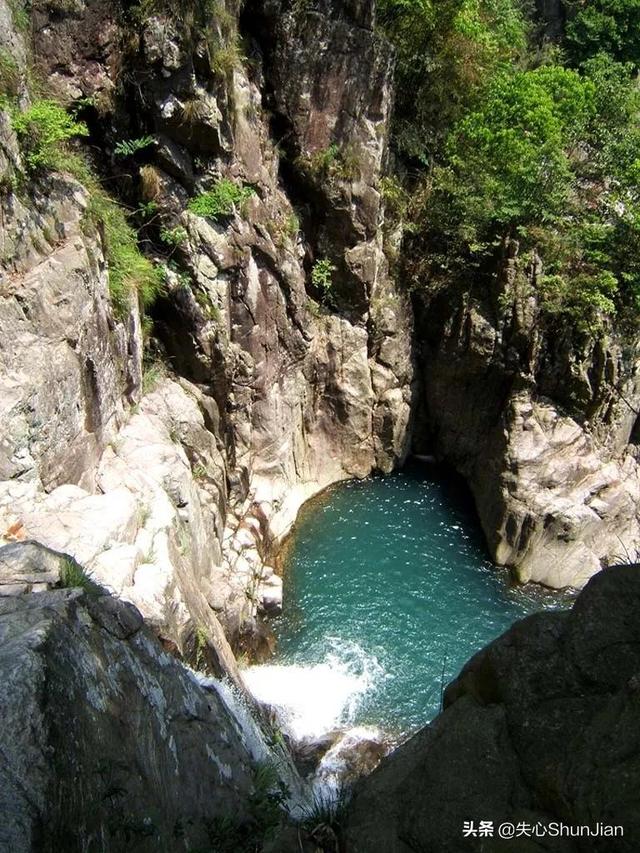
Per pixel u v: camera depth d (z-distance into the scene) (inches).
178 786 311.3
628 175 958.4
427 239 1052.5
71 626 271.3
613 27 1359.5
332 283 987.3
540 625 240.2
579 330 943.0
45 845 203.6
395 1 960.3
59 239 612.7
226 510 868.6
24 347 553.0
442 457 1116.5
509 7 1296.8
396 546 949.8
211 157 776.9
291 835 280.4
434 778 230.1
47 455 555.8
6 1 637.3
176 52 706.8
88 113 732.7
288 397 969.5
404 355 1071.6
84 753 240.1
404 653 782.5
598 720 208.5
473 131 996.6
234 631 716.0
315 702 709.9
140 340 743.1
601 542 946.1
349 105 892.6
